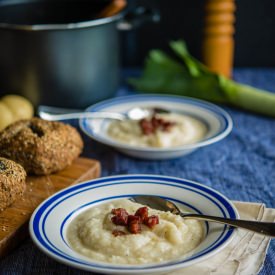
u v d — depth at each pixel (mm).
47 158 786
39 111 1021
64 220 647
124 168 875
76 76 1021
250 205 700
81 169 822
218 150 949
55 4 1172
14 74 1001
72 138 831
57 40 982
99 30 1022
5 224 667
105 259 580
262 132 1029
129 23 1130
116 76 1113
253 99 1106
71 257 559
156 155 871
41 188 764
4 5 1134
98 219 633
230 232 591
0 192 673
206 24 1245
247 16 1374
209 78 1149
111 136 944
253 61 1421
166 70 1200
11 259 638
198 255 554
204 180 836
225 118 943
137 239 592
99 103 1021
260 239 637
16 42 976
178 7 1381
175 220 626
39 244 572
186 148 839
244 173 862
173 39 1413
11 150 786
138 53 1430
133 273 529
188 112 1004
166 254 583
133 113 989
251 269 592
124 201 671
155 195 693
